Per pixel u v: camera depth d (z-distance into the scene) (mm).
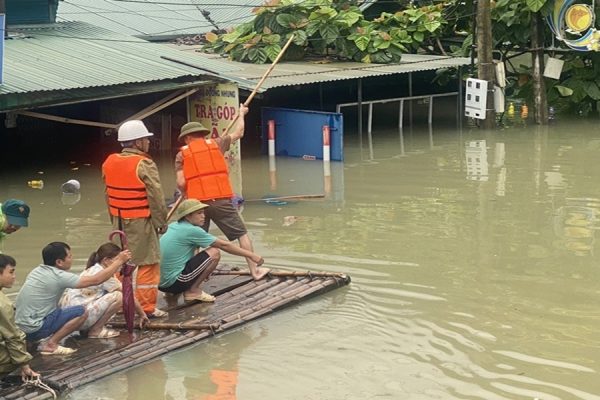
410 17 23656
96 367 7797
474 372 7637
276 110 19203
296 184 16000
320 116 18422
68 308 8109
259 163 18406
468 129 22266
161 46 21656
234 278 10148
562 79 24562
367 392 7289
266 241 12008
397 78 25812
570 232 12078
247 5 27875
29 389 7391
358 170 17188
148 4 29328
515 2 22625
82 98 16500
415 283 10039
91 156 19766
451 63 22953
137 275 8797
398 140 20859
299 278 10062
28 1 21266
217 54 23234
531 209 13469
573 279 10094
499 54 24672
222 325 8688
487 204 13891
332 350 8180
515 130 21969
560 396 7145
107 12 28312
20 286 10312
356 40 22562
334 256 11180
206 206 9336
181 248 9258
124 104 20703
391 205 14023
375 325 8773
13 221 8109
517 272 10383
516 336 8430
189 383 7574
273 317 9062
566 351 8062
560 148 19078
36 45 19656
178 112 20297
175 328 8633
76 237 12461
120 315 9117
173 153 19656
